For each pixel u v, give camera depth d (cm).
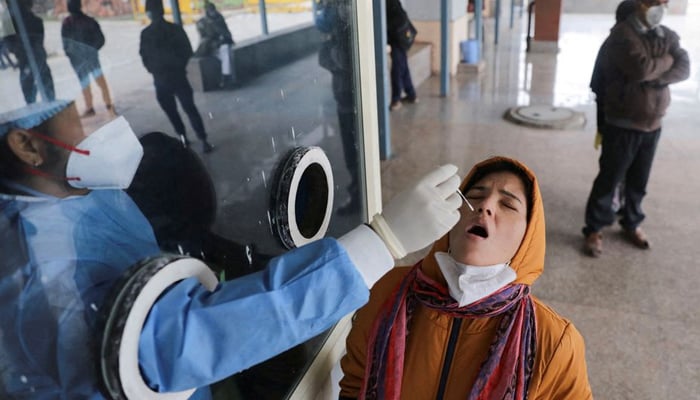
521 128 546
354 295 67
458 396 101
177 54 77
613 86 282
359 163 159
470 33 981
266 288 65
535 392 98
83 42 61
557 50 971
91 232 63
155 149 74
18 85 54
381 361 104
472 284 96
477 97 678
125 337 57
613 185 299
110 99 65
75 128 60
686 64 270
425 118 598
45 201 58
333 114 139
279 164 112
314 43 124
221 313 62
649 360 232
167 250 77
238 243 99
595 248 311
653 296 275
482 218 99
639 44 266
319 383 134
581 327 255
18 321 55
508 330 97
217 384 93
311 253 68
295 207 126
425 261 109
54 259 59
